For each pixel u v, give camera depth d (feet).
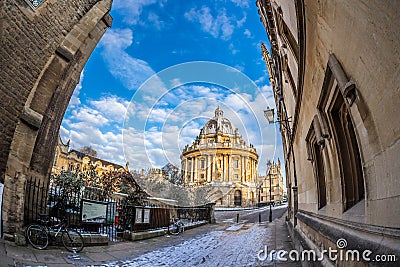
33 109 22.40
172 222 38.93
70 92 28.63
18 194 19.93
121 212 29.35
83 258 17.17
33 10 21.76
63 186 35.01
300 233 18.66
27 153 21.34
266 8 22.79
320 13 6.90
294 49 15.35
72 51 25.75
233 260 18.28
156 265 16.98
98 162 125.90
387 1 3.65
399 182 3.99
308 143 14.56
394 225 4.18
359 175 8.04
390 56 3.87
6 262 13.38
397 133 3.94
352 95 5.57
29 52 21.85
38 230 18.15
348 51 5.52
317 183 13.70
